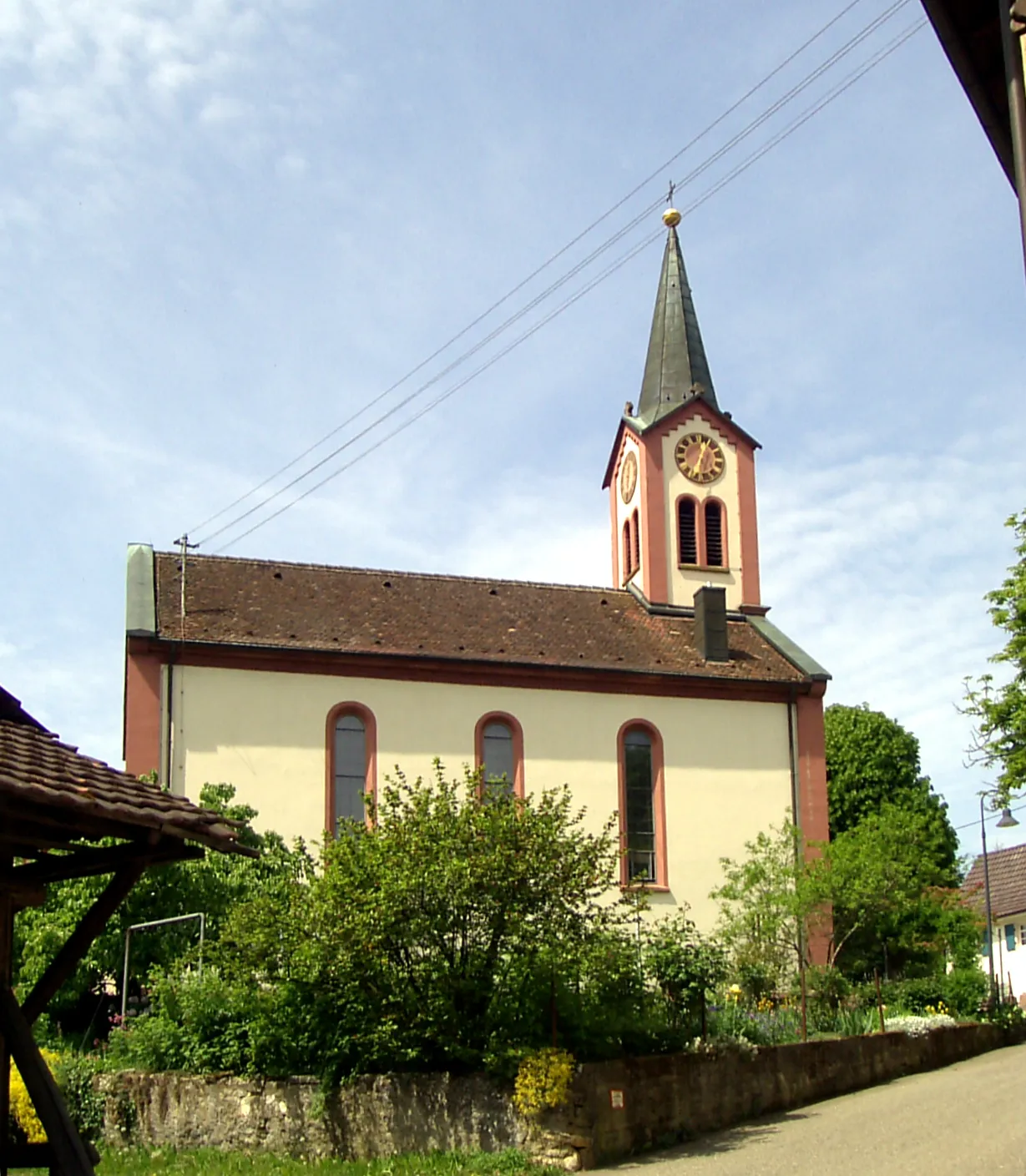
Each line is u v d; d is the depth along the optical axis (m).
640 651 37.59
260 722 32.72
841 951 32.12
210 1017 20.52
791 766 36.78
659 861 35.22
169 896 24.91
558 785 34.84
